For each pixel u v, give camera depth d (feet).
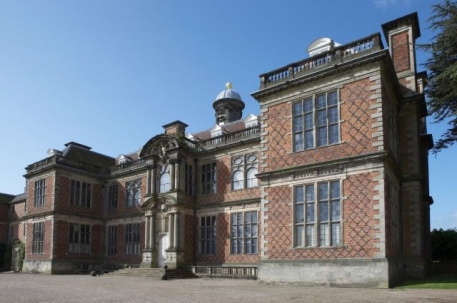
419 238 83.61
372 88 73.15
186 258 115.44
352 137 74.08
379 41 74.43
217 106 172.04
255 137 109.60
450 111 75.20
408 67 91.50
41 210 141.18
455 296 51.16
